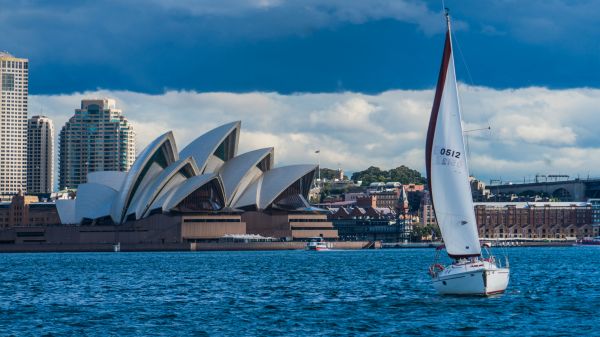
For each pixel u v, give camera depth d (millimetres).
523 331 117750
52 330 124000
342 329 121312
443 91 136875
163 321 131750
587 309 138875
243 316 136375
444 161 137250
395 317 131125
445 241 139875
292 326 124812
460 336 114750
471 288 143125
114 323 130125
